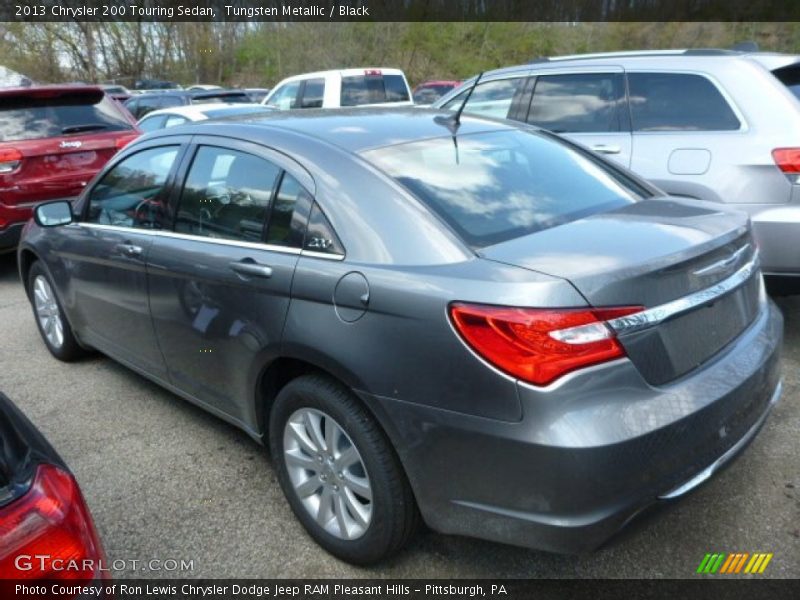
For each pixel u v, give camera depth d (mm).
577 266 2045
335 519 2553
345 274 2332
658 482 2008
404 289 2162
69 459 3369
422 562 2543
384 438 2297
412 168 2600
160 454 3379
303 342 2412
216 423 3680
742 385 2232
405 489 2307
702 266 2205
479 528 2121
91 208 3904
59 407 3941
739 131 4332
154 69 32688
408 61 35719
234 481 3121
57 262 4160
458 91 6145
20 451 1562
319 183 2578
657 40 39125
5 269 7453
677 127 4625
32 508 1448
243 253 2744
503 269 2078
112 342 3871
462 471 2092
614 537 2004
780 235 4070
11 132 6344
